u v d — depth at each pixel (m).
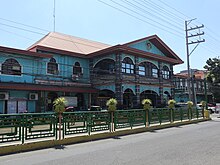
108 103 14.45
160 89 31.84
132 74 27.69
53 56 26.28
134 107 26.64
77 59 28.56
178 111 21.39
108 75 27.16
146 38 29.12
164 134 13.90
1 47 21.03
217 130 15.16
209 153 8.17
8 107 21.38
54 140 10.82
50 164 7.19
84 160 7.57
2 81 21.36
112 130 14.12
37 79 23.92
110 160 7.45
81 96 27.75
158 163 6.94
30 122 10.35
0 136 9.45
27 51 22.84
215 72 46.06
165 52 33.12
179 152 8.43
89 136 12.28
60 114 11.30
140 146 9.89
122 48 25.64
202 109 25.66
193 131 14.98
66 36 32.97
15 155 8.85
